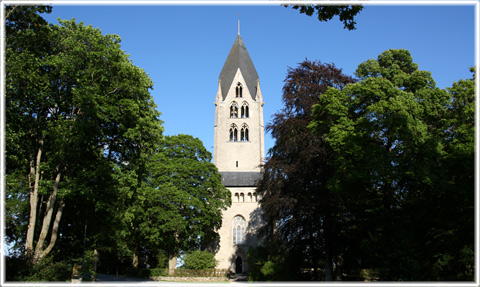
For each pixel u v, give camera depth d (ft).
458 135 92.27
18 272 71.72
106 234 110.63
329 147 105.91
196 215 167.12
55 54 91.56
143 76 103.30
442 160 90.58
